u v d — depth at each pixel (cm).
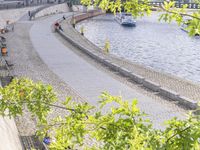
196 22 454
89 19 10719
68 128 512
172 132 425
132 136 427
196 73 4603
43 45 4703
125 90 2575
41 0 11906
